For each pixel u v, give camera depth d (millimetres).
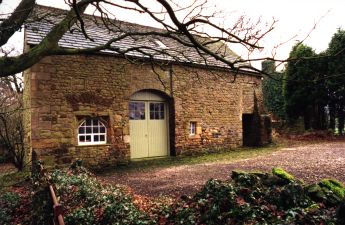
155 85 12031
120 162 10898
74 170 7988
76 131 10016
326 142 16672
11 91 10383
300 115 20453
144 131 12383
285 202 4645
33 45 9328
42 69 9398
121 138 10977
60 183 6207
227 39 4039
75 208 5219
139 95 12156
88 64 10336
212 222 4250
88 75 10312
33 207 5316
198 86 13531
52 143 9461
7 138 9398
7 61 5098
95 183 6871
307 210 4273
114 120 10852
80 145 10086
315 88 18594
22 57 5172
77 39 10727
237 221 4141
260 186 5566
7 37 5258
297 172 8234
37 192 5215
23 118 11422
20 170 9617
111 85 10828
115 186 7301
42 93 9367
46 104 9422
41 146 9266
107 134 10766
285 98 20531
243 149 14922
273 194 4891
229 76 14859
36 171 7441
